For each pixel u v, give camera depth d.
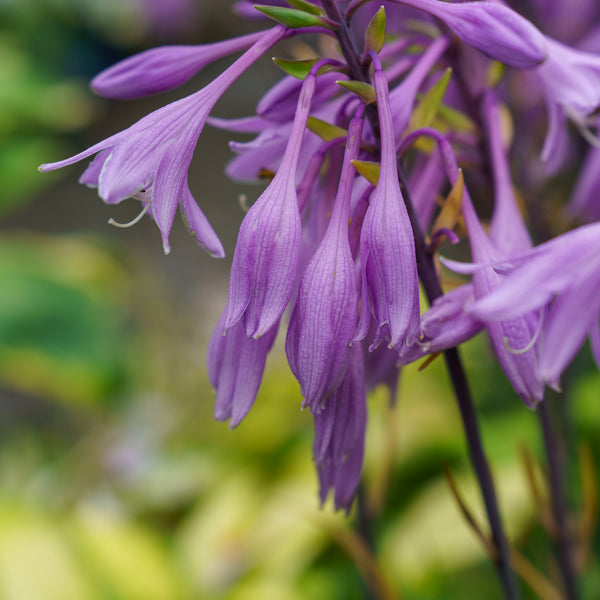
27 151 1.32
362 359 0.43
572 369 0.59
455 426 0.89
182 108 0.43
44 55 1.67
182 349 1.15
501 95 0.54
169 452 0.99
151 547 0.79
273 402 0.95
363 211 0.43
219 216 1.83
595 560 0.72
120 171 0.42
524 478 0.75
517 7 0.53
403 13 0.51
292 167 0.43
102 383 1.06
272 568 0.76
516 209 0.46
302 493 0.84
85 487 0.96
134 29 1.63
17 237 1.33
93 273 1.16
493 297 0.41
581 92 0.46
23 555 0.75
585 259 0.41
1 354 1.04
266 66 0.92
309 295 0.42
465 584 0.75
